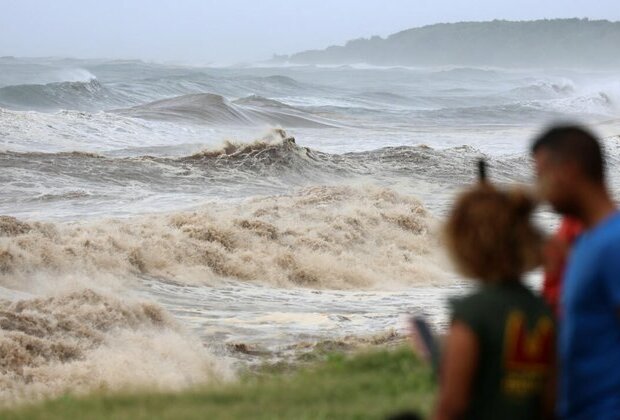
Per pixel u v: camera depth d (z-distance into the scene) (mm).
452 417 5199
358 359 16234
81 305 22578
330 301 30125
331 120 118062
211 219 37156
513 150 84875
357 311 28016
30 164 57562
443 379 5230
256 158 63312
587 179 5633
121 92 146000
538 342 5203
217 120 107125
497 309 5203
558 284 7754
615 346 5285
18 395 17312
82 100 134375
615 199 54969
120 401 12859
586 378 5336
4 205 47406
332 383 13703
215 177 59219
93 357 19844
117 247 32219
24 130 77375
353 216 40719
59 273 29203
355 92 192000
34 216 44469
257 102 126438
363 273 35562
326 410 11109
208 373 19156
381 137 96688
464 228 5406
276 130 69000
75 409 12344
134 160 61344
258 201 43812
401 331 23672
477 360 5160
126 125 85750
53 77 199375
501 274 5324
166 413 11469
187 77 178250
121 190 52875
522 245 5316
